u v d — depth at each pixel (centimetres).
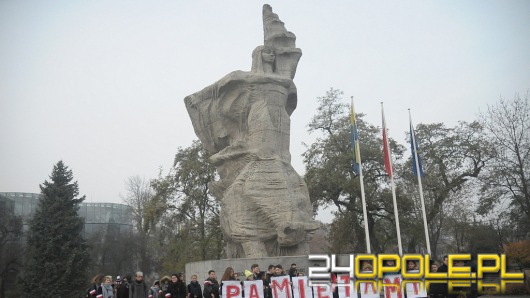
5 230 5162
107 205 8231
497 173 3866
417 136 4238
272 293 1345
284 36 2470
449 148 4122
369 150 4069
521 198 3866
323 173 4147
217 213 4484
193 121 2583
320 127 4525
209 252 4709
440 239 5575
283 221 2109
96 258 6456
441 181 4169
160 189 4550
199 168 4403
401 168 4203
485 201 3922
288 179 2242
